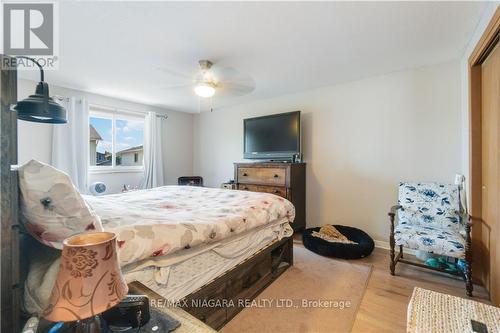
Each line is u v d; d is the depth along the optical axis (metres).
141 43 2.13
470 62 2.07
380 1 1.59
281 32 1.96
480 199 2.05
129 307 0.78
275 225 2.20
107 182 3.88
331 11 1.69
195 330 0.75
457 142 2.54
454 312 1.05
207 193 2.54
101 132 3.90
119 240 1.06
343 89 3.27
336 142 3.34
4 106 0.67
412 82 2.79
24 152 3.05
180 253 1.31
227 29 1.92
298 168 3.39
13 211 0.70
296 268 2.42
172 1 1.58
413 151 2.79
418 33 1.99
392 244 2.28
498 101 1.68
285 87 3.42
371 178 3.07
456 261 2.28
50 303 0.60
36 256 0.93
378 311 1.74
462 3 1.61
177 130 4.88
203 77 2.95
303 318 1.66
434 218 2.40
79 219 0.82
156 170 4.37
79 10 1.66
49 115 1.40
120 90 3.50
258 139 3.84
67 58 2.42
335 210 3.36
